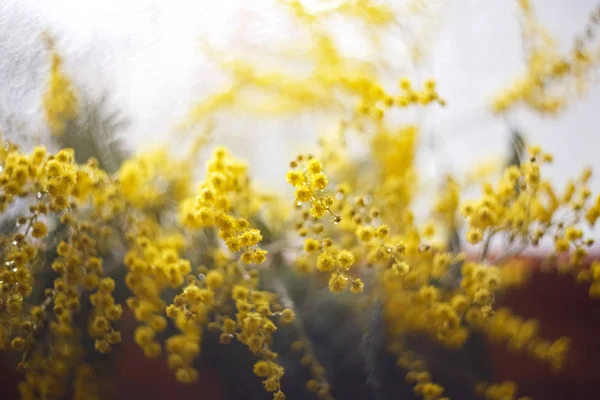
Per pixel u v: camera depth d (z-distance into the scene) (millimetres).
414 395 428
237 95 452
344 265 336
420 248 372
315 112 461
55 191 335
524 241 378
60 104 401
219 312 397
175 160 437
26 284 346
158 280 369
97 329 356
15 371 425
